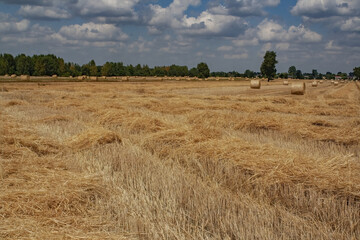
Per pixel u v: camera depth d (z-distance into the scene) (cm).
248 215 419
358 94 3309
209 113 1249
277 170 549
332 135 929
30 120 1219
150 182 534
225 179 554
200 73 12938
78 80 6725
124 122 1078
